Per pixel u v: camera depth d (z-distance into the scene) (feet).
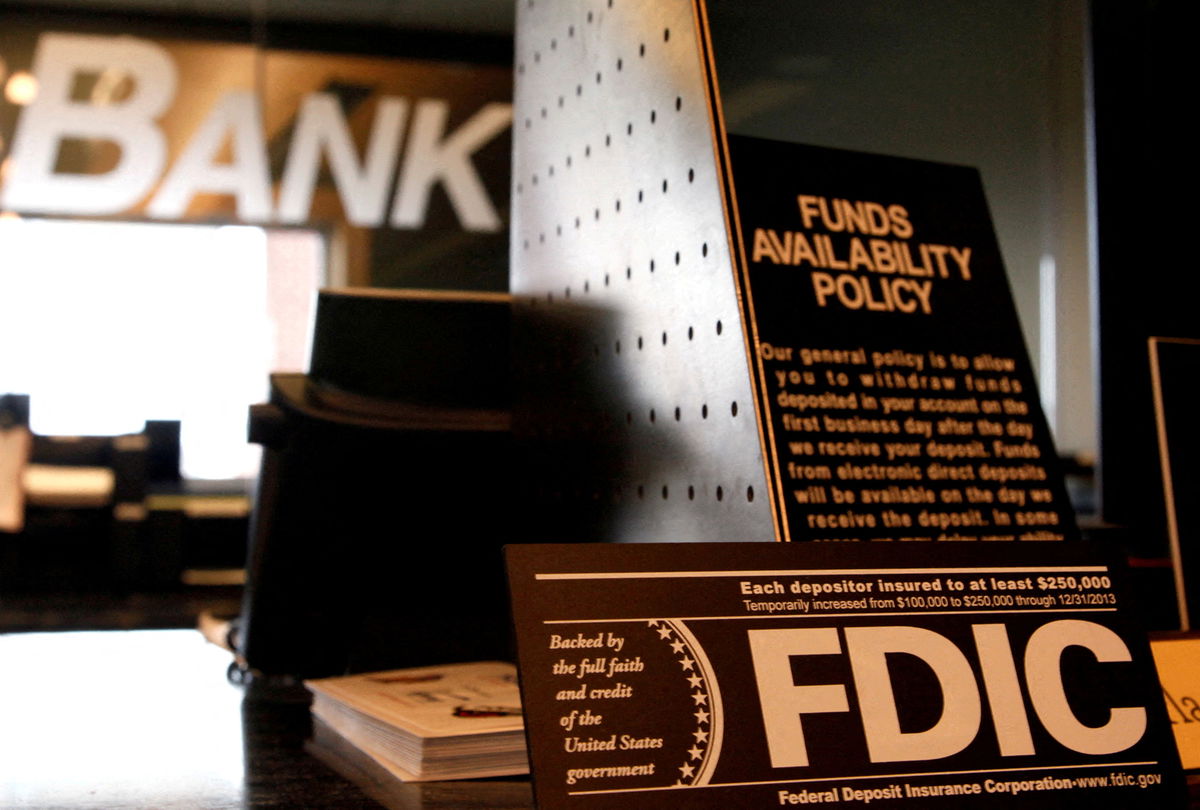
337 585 3.67
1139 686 1.97
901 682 1.84
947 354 2.59
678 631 1.76
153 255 28.76
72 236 27.48
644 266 2.53
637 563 1.79
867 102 3.35
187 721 3.14
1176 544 2.82
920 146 3.54
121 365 28.86
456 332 3.91
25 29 24.03
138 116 24.25
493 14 25.14
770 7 2.91
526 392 3.26
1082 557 2.05
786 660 1.79
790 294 2.45
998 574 1.98
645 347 2.54
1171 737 1.96
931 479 2.46
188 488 23.58
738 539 2.19
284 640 3.70
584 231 2.85
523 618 1.71
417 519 3.66
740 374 2.17
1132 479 3.46
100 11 24.36
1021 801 1.83
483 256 26.11
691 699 1.72
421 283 25.77
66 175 23.84
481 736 2.30
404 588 3.70
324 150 24.86
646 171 2.52
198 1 24.22
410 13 25.04
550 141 3.06
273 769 2.44
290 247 29.71
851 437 2.37
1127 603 2.03
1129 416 3.50
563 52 2.97
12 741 2.82
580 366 2.87
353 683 3.05
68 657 4.91
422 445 3.56
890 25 3.38
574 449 2.91
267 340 29.63
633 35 2.56
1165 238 3.62
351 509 3.61
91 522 21.63
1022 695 1.90
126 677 4.19
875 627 1.86
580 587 1.75
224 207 24.52
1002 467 2.55
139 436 21.76
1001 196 4.09
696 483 2.33
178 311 29.19
